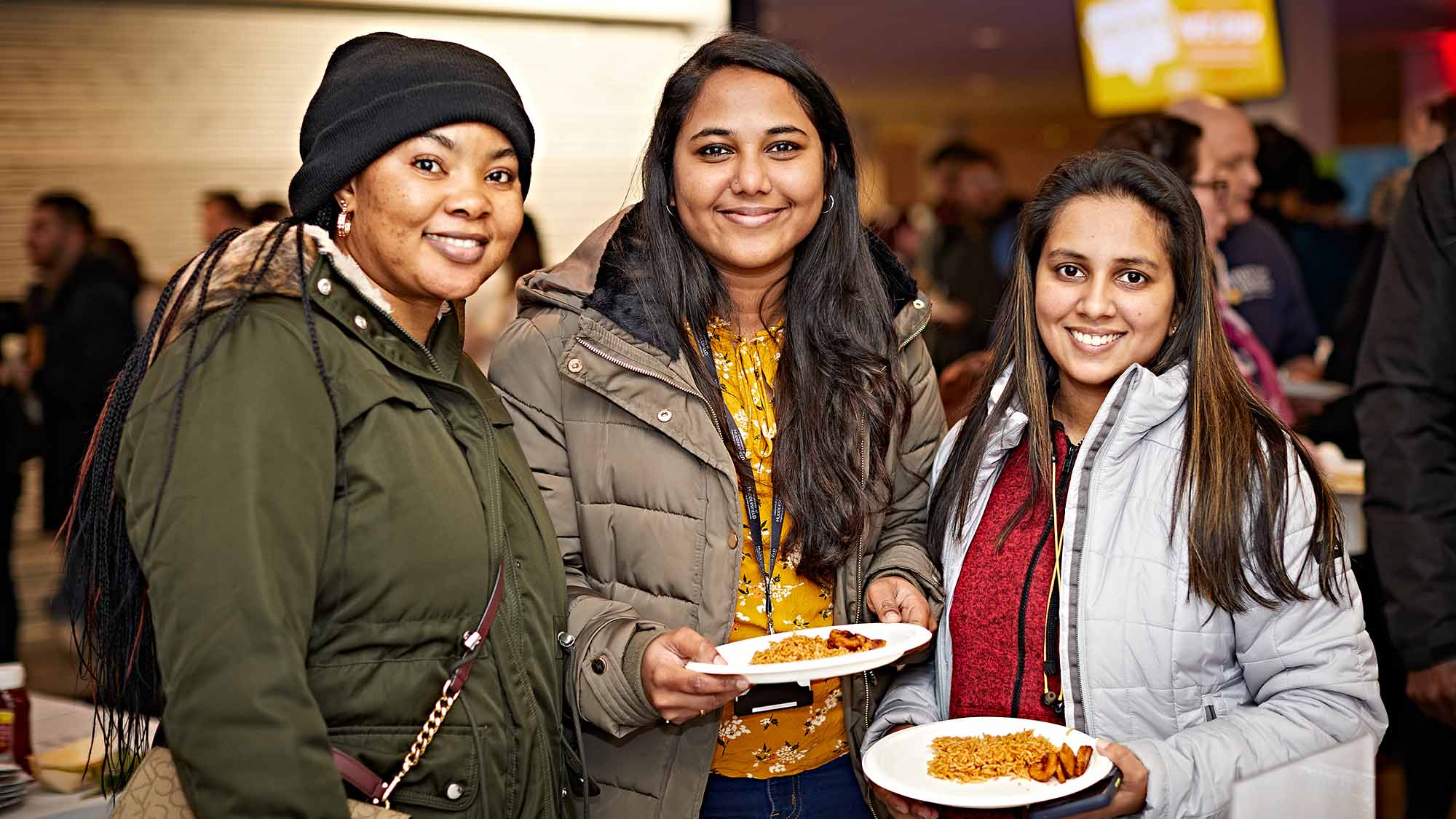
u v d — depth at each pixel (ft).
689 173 5.29
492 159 4.46
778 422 5.58
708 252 5.41
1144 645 4.88
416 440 4.29
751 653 5.02
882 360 5.72
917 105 52.16
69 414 16.06
